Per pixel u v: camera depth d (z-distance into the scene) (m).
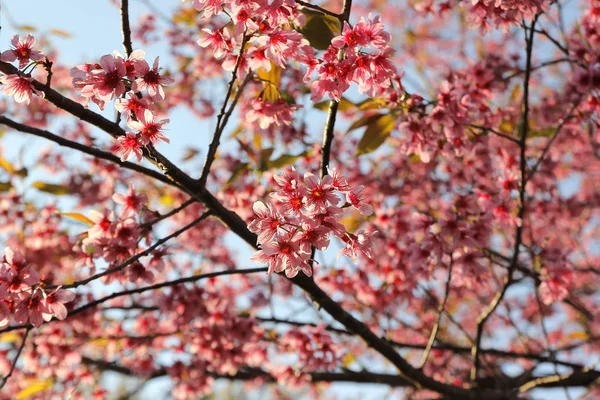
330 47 2.83
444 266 4.76
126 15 2.96
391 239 5.12
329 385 7.02
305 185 2.52
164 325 6.38
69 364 5.80
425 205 6.34
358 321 4.05
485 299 6.61
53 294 2.84
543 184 5.47
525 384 5.87
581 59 4.62
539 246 5.13
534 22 3.75
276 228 2.52
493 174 5.25
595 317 6.45
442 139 4.03
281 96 3.74
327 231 2.53
